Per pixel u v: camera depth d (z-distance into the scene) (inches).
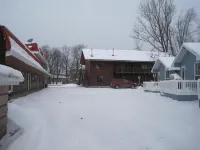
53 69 2869.1
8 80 143.9
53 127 250.1
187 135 235.3
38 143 197.6
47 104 406.3
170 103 443.2
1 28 215.5
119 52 1758.1
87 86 1594.5
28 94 665.0
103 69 1641.2
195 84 488.1
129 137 227.3
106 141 214.7
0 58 212.8
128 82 1323.8
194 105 409.4
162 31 1382.9
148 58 1676.9
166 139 223.3
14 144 187.5
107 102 455.8
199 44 632.4
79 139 216.7
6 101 204.4
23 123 243.9
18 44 532.1
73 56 2893.7
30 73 867.4
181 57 721.0
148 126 265.6
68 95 634.8
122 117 308.0
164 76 940.6
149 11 1405.0
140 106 402.6
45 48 2903.5
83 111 343.9
